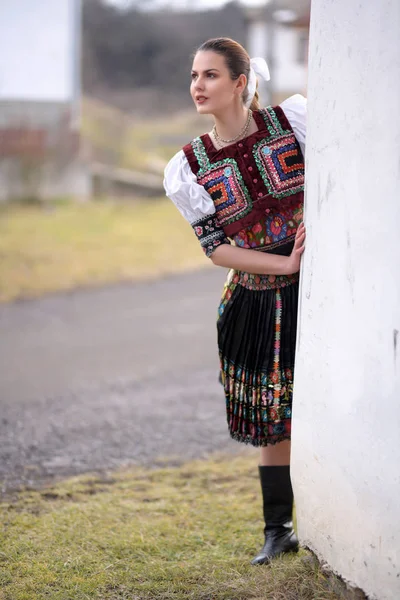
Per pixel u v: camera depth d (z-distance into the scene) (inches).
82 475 173.2
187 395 238.4
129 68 1617.9
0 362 281.6
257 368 122.6
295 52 970.7
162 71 1616.6
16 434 204.4
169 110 1492.4
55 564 127.1
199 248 500.7
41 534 139.1
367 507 97.0
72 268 439.8
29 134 646.5
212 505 152.3
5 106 637.9
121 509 151.2
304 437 109.6
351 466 98.9
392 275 91.0
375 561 96.8
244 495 157.6
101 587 118.8
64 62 649.0
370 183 93.2
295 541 129.6
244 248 123.3
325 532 107.3
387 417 92.7
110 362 279.3
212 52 118.3
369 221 93.7
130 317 349.7
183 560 128.1
